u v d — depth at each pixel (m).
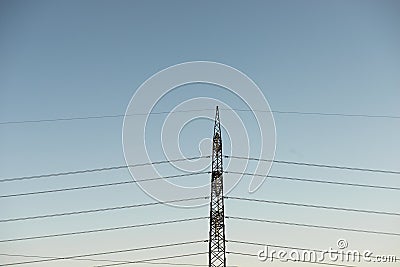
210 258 56.53
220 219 57.56
